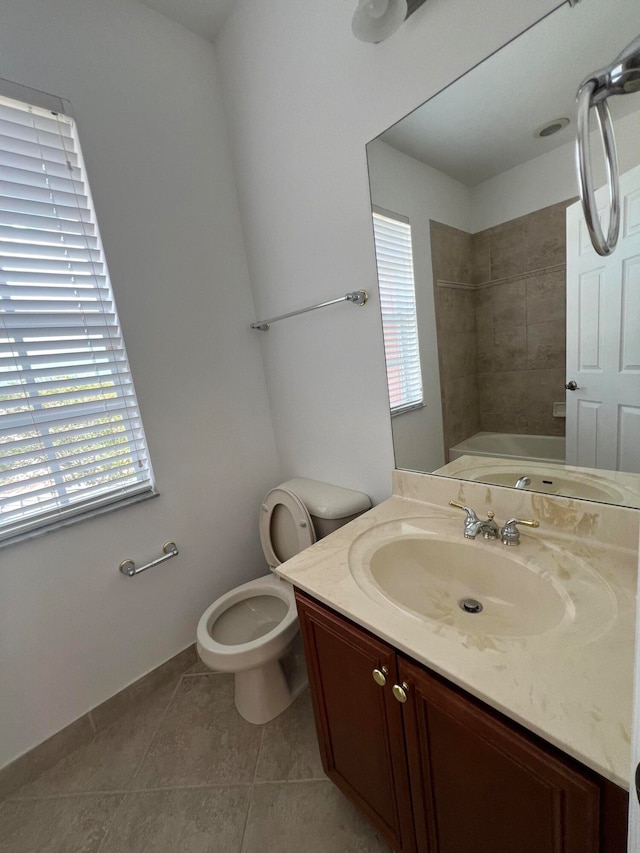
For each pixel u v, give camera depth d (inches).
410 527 42.6
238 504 71.0
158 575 61.0
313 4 44.9
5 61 43.3
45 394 49.4
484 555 36.4
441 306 42.6
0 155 44.4
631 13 26.6
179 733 53.4
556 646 24.5
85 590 53.2
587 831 19.7
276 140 55.5
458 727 24.7
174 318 60.2
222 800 44.1
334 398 58.9
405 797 31.5
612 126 26.8
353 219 48.6
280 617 60.4
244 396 70.2
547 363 36.0
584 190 24.6
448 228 40.0
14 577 47.3
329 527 57.1
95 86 50.1
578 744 18.6
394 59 39.4
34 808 45.4
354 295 49.8
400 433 50.8
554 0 29.0
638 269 28.9
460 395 43.3
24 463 48.4
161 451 60.0
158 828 42.0
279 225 59.5
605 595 28.4
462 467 44.6
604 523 33.7
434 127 38.3
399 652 27.8
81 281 51.5
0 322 45.6
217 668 47.4
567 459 36.5
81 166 50.2
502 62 32.7
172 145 58.2
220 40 60.6
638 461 32.0
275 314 65.6
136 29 53.6
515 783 22.5
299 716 54.1
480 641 25.9
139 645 59.4
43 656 50.1
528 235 34.8
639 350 30.1
